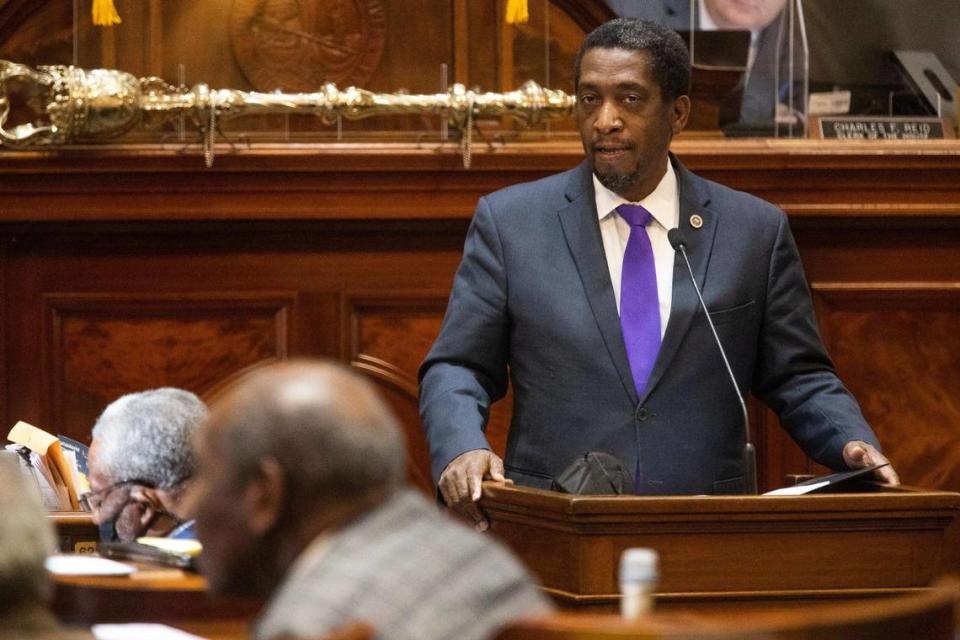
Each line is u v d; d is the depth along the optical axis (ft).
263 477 21.90
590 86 44.62
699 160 63.57
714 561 35.47
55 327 64.28
